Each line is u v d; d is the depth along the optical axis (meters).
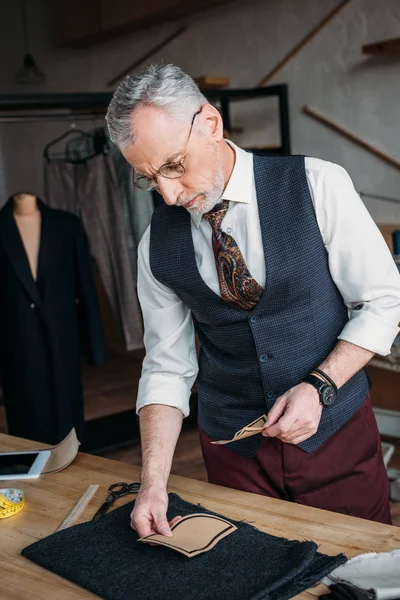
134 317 4.71
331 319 1.69
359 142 4.59
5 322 3.80
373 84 4.47
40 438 3.83
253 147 5.15
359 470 1.78
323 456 1.74
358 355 1.58
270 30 5.09
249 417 1.75
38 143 7.67
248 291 1.64
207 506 1.50
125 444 4.35
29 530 1.46
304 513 1.43
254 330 1.66
